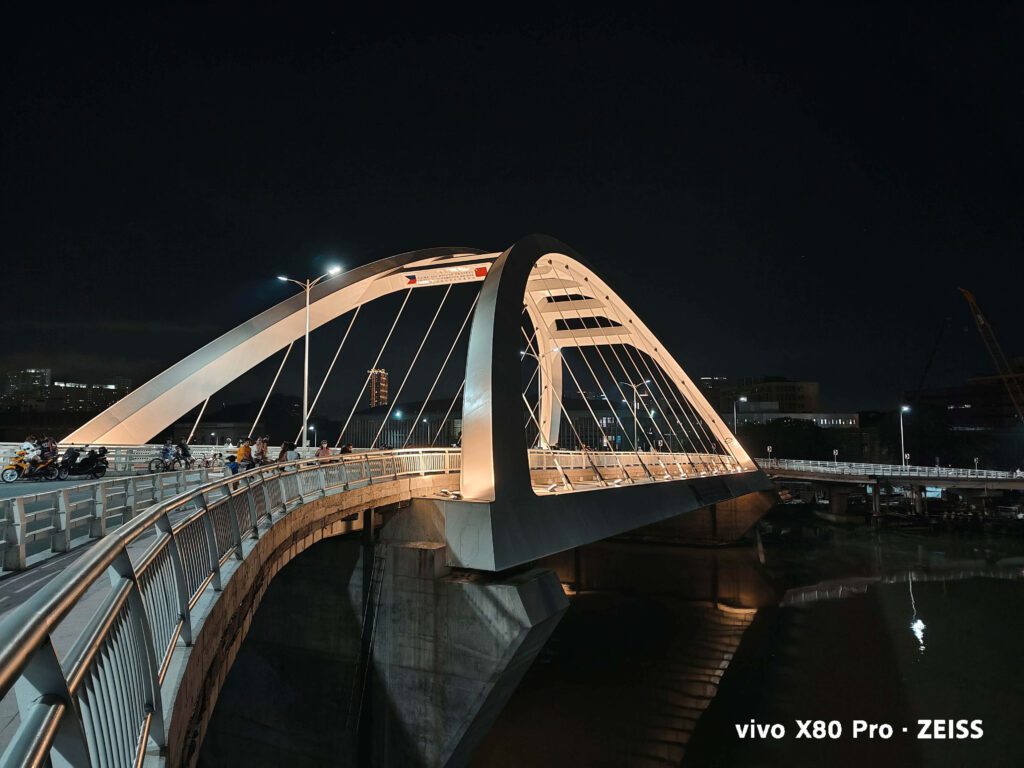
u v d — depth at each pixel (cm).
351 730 2123
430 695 2048
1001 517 8362
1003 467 11806
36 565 1072
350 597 2217
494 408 2261
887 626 4225
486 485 2208
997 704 3069
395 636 2123
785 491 11162
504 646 1964
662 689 3341
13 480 2498
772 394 18038
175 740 627
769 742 2789
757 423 13862
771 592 5016
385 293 3975
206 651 829
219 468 3195
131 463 3319
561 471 2777
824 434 13800
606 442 3522
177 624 688
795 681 3412
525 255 2758
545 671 3597
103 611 354
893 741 2758
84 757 251
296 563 2333
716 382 19412
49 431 11756
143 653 461
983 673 3434
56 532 1187
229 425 13162
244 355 3528
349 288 3853
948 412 16312
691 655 3809
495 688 1988
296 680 2256
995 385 15438
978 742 2728
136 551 1060
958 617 4375
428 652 2070
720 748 2748
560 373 6384
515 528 2178
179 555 718
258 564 1290
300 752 2194
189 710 708
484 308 2420
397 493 2339
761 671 3553
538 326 5988
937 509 9262
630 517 2984
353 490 2038
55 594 255
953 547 6744
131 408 3325
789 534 7712
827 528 8112
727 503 5884
